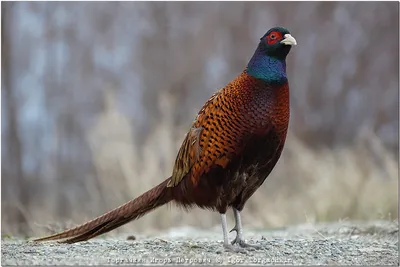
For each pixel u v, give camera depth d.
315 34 25.98
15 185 17.22
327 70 25.48
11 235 10.24
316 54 25.67
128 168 13.18
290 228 11.16
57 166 19.03
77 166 19.22
